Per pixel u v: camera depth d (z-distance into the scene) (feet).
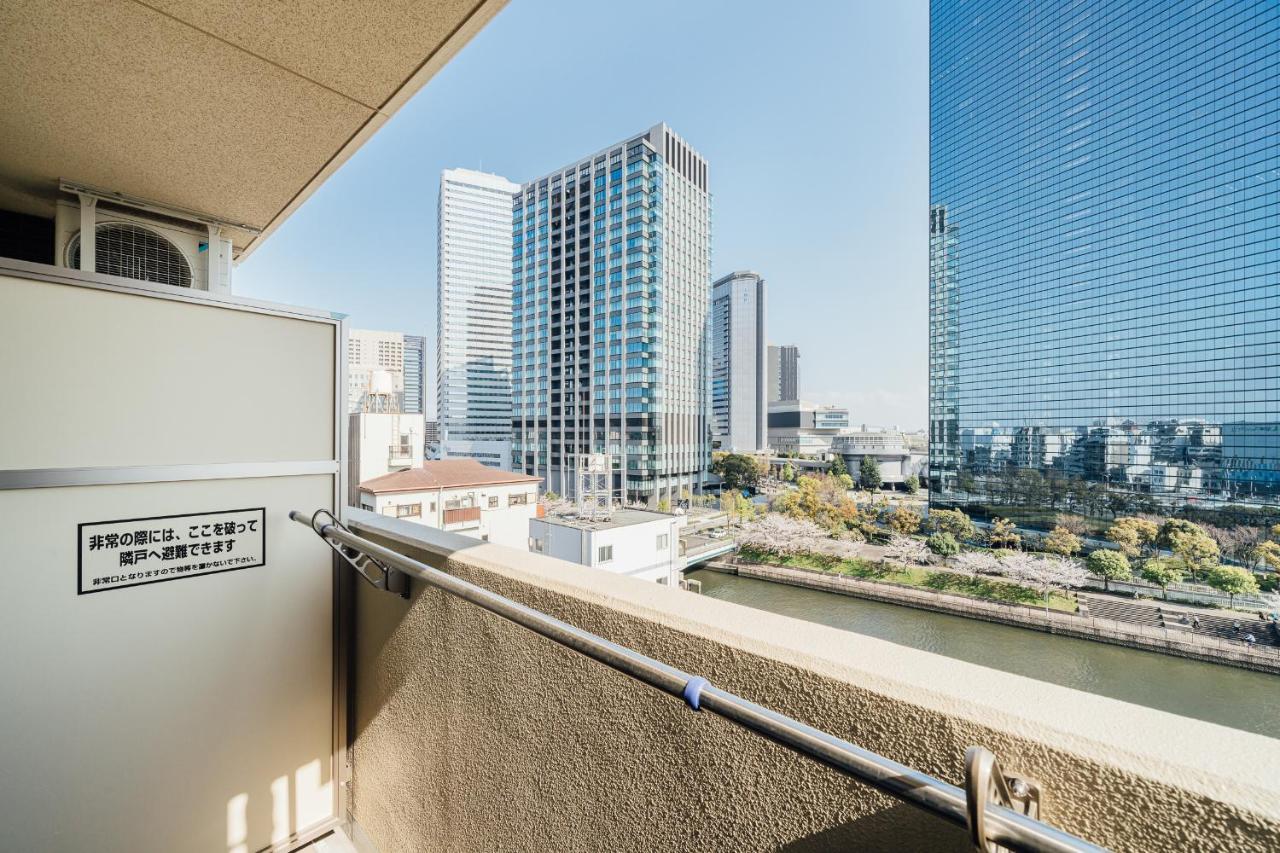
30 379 3.24
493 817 2.81
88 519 3.46
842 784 1.39
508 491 39.83
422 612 3.44
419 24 3.46
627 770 2.04
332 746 4.51
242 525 4.08
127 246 6.37
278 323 4.28
